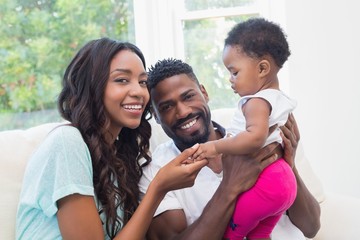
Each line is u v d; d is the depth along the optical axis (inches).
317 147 94.0
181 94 56.3
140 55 52.4
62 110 51.7
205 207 51.4
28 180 46.8
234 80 49.2
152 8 99.0
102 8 98.4
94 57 48.6
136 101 49.3
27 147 56.9
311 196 56.7
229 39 49.7
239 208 48.8
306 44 91.5
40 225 46.2
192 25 102.1
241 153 45.7
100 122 49.5
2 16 86.1
